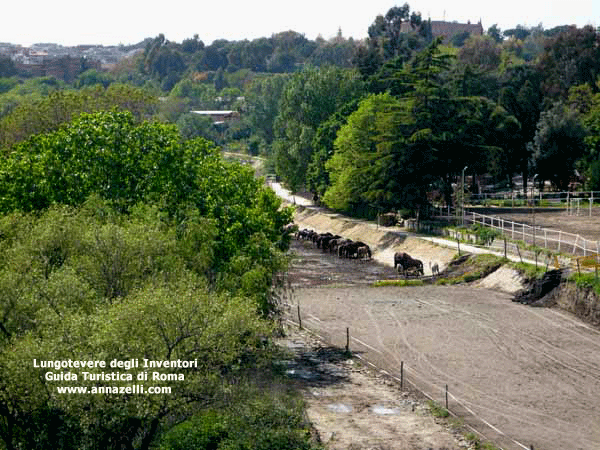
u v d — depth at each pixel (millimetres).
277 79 194750
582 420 33844
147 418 25469
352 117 100750
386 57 176250
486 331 49156
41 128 93500
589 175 101438
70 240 34406
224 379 28547
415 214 92812
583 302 52719
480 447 30875
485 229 75250
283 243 51875
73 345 25203
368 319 53250
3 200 45531
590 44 162125
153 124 51750
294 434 29203
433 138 86188
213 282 41344
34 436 26844
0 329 28266
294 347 46438
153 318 25625
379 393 37812
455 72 127062
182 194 47125
